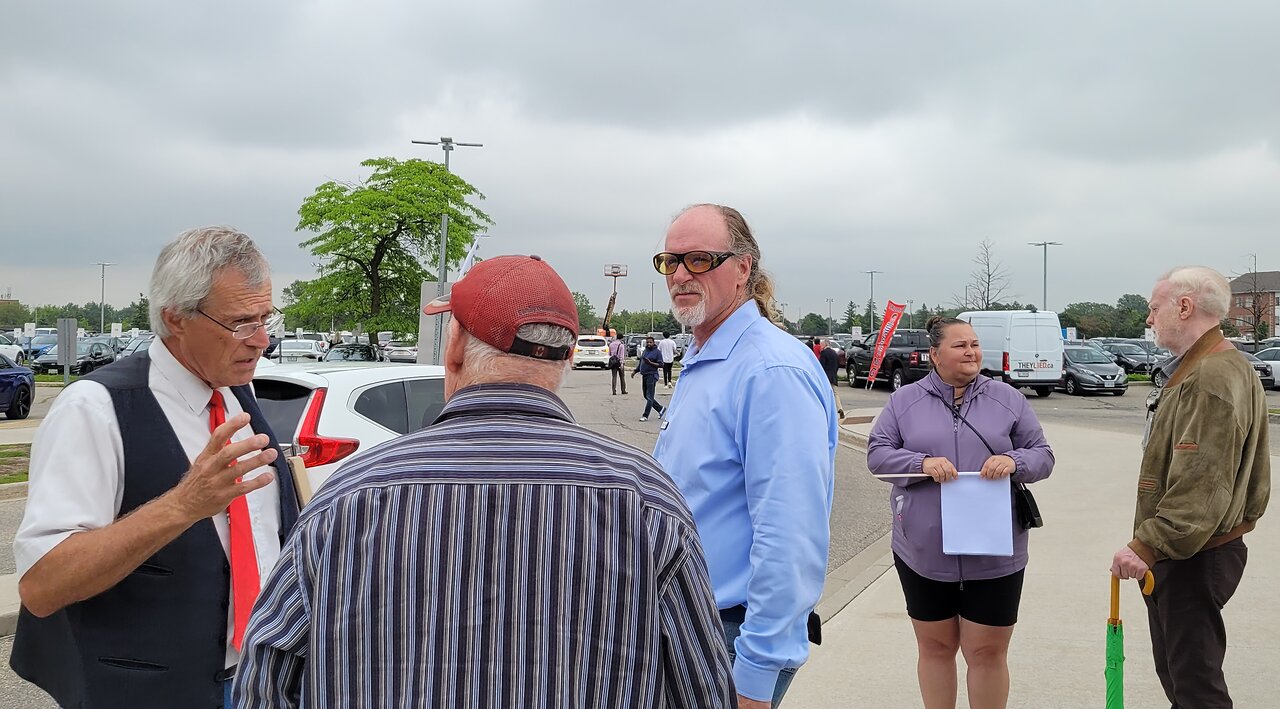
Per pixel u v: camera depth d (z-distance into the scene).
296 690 1.32
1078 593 5.54
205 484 1.80
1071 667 4.34
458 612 1.24
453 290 1.50
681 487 2.40
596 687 1.25
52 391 24.80
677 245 2.51
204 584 2.05
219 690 2.07
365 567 1.25
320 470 5.05
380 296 26.06
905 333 26.38
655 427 16.72
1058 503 8.44
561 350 1.45
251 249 2.12
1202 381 2.91
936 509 3.36
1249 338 61.78
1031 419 3.43
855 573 6.43
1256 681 4.06
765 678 2.13
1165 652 3.15
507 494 1.30
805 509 2.17
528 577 1.26
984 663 3.34
